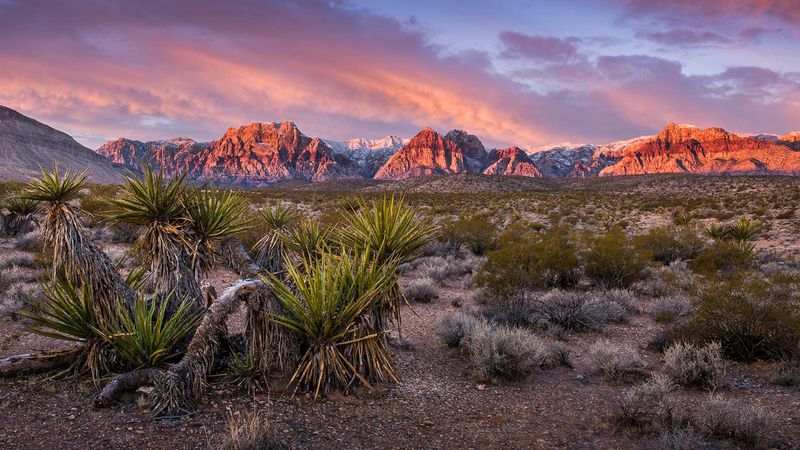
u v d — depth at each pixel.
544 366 7.26
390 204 6.56
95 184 21.11
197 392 5.10
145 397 5.00
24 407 4.84
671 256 18.28
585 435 4.94
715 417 4.93
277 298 5.69
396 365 6.77
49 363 5.67
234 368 5.58
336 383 5.70
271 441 4.25
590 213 43.84
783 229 27.84
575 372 7.05
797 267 15.50
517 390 6.27
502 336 6.93
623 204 53.72
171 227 5.99
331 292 5.52
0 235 17.59
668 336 8.05
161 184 6.04
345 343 5.66
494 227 21.55
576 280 13.02
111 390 4.96
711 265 13.35
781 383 6.43
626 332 9.28
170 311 6.05
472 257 17.80
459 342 7.94
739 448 4.55
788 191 52.94
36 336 7.33
